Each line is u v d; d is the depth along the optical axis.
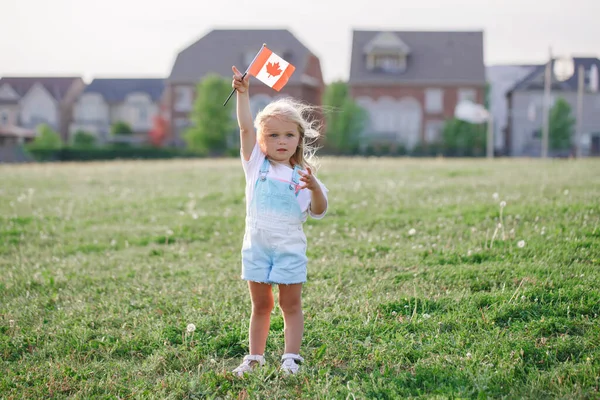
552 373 3.29
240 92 3.59
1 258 6.62
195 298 4.77
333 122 44.28
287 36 49.50
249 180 3.62
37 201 10.23
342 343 3.86
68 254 6.80
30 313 4.67
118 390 3.42
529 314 4.05
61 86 57.12
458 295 4.50
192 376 3.55
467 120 43.31
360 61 47.53
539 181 10.17
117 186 12.28
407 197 8.98
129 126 52.56
